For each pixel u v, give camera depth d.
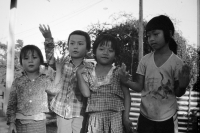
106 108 1.71
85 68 1.85
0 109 3.59
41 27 2.10
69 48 2.07
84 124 1.97
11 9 3.53
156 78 1.71
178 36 6.54
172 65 1.68
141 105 1.83
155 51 1.83
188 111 2.58
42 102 1.97
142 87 1.84
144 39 7.71
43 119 1.97
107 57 1.79
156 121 1.70
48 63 2.10
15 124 1.96
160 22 1.69
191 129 2.54
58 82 1.93
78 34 2.06
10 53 3.54
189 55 6.38
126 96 1.82
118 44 1.87
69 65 2.06
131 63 7.82
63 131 1.92
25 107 1.92
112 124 1.70
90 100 1.78
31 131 1.90
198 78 2.85
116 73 1.80
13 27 3.51
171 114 1.67
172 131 1.66
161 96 1.69
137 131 1.81
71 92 1.97
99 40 1.83
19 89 1.96
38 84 1.99
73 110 1.93
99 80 1.78
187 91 2.62
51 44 2.10
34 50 2.01
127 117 1.78
